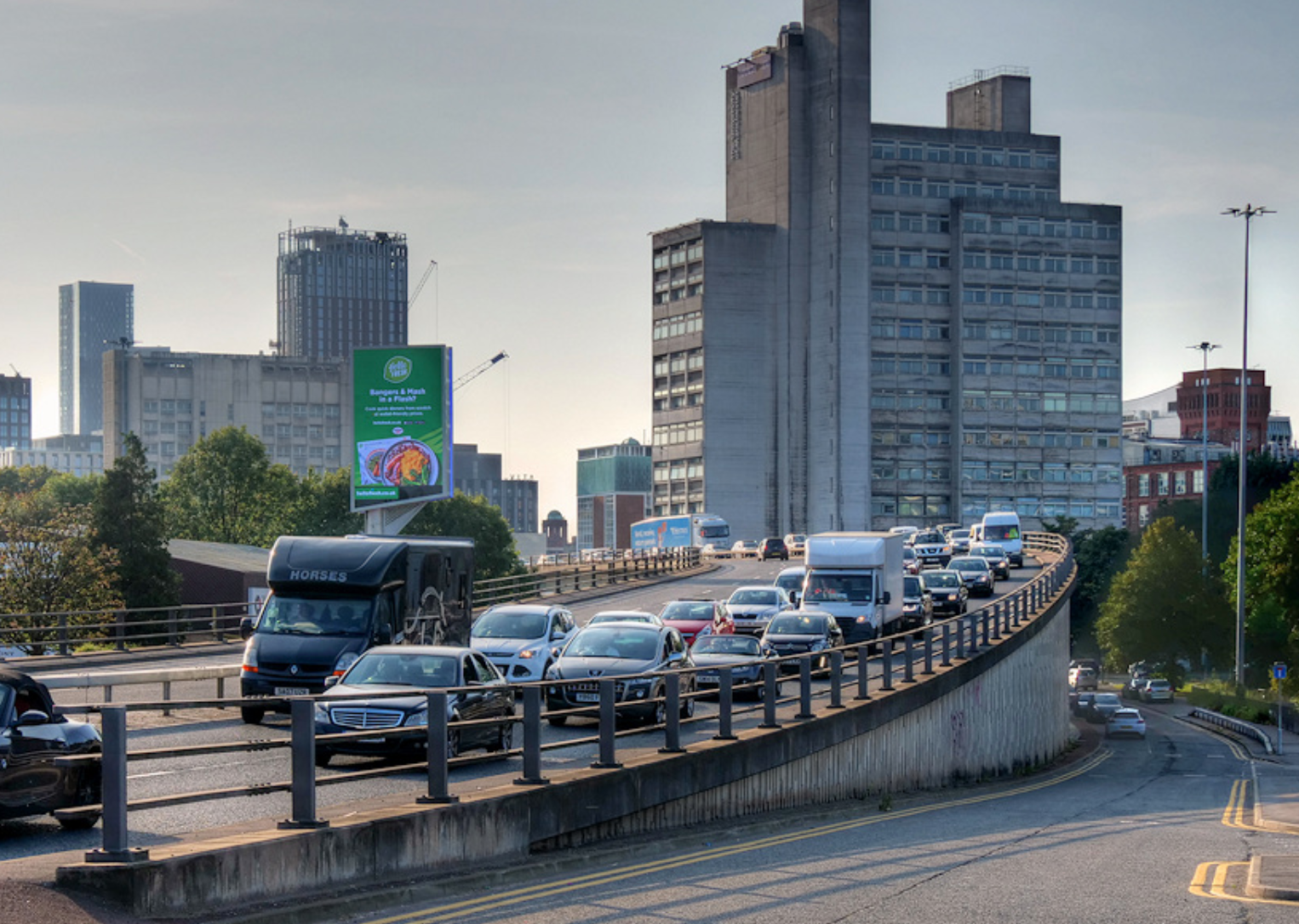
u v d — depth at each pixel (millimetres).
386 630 43031
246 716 41312
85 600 100812
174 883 17547
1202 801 54031
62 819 23266
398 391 104500
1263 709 119625
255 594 89875
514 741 38250
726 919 18969
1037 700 81938
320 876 20062
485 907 19953
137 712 43375
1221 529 195375
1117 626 169125
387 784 29828
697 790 33156
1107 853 28953
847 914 19578
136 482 115125
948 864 26016
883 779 49219
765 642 56406
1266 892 21984
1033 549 156875
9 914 15805
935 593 85938
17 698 22906
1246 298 122562
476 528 197625
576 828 27266
